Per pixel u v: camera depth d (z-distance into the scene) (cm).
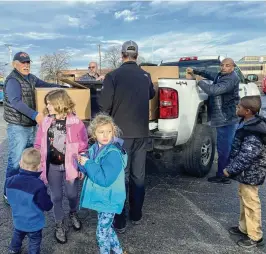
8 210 399
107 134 266
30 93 392
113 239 279
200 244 321
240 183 320
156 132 430
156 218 378
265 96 2184
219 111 472
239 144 313
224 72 464
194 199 434
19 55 381
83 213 392
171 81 429
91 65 792
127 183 350
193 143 490
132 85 338
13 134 393
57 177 330
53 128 323
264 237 332
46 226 360
